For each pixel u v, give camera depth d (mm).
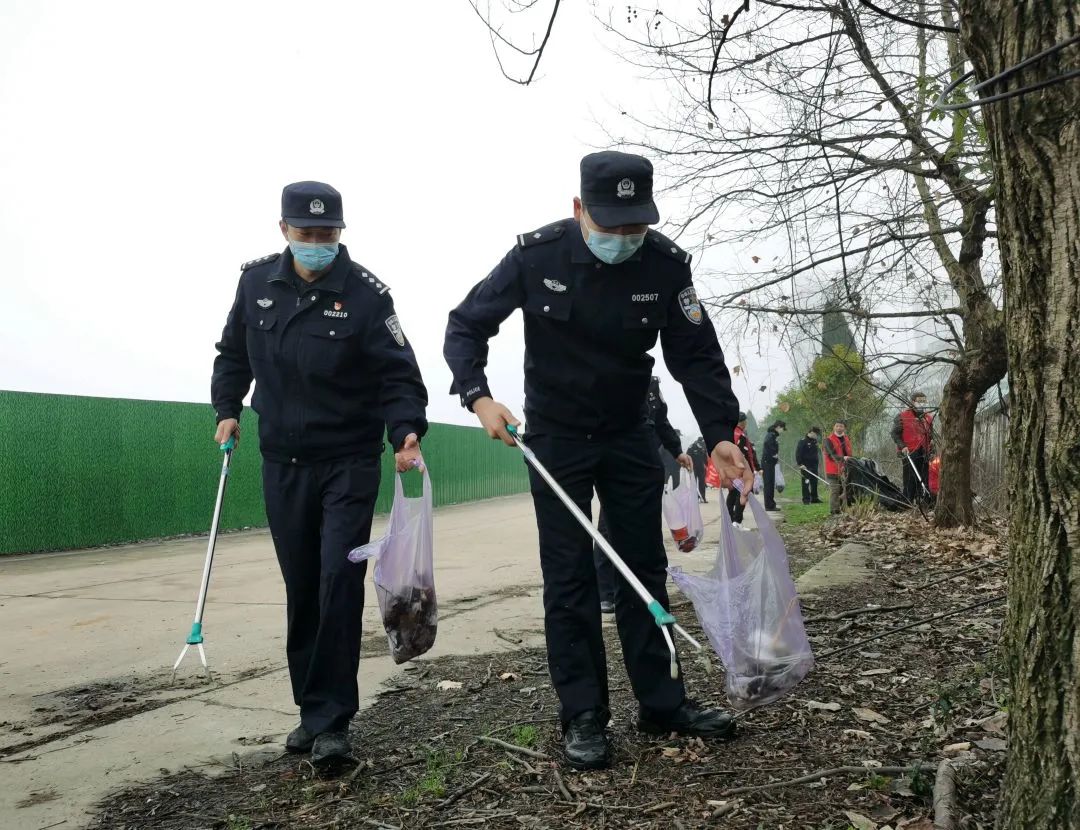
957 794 2439
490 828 2523
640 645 3117
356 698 3172
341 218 3195
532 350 3096
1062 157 1801
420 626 3305
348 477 3211
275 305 3236
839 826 2359
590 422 3061
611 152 2922
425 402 3348
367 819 2648
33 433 10594
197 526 12797
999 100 1816
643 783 2746
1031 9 1812
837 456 12625
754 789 2631
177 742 3469
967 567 6848
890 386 8211
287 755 3264
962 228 7527
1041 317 1859
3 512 10234
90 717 3871
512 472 27344
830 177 6449
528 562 8672
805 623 4961
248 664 4715
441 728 3453
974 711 3186
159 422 12242
